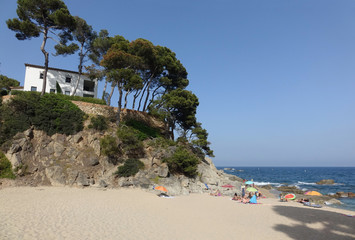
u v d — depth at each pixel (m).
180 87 50.56
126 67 36.47
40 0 34.34
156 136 40.50
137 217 15.07
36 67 44.53
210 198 27.56
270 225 15.73
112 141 30.14
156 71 46.69
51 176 24.81
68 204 16.84
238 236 12.81
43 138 28.22
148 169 31.30
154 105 43.47
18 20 33.44
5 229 10.21
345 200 36.75
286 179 88.56
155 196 24.56
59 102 32.03
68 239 9.90
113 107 38.78
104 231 11.48
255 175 117.31
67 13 36.09
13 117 27.59
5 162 23.91
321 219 17.81
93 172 27.45
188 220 15.80
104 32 44.81
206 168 40.91
